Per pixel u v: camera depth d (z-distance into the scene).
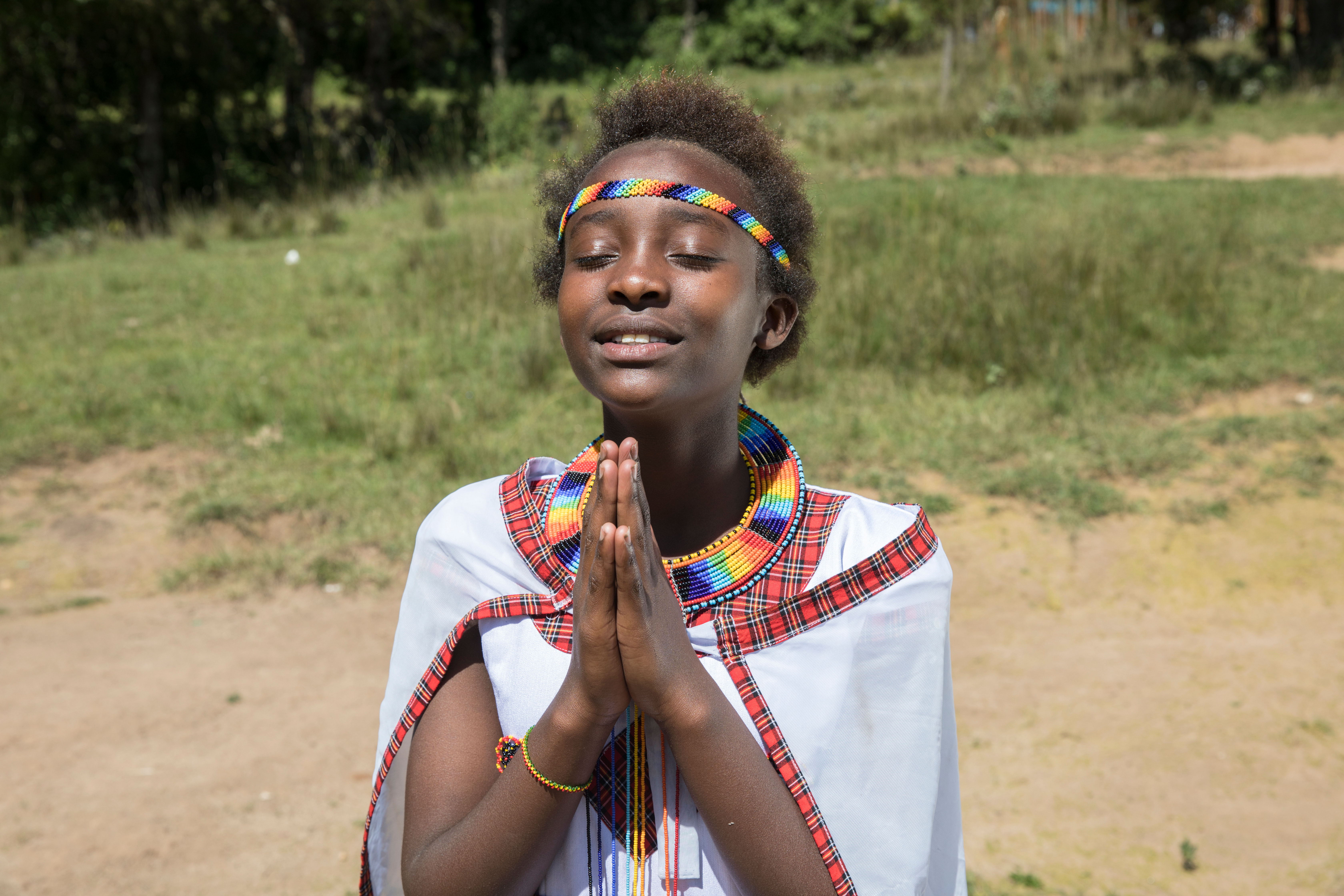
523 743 0.99
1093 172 13.85
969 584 5.24
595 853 1.05
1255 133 15.05
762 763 0.99
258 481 6.38
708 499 1.11
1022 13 20.00
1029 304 7.90
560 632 1.09
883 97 19.98
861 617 1.09
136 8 15.39
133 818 3.81
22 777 4.04
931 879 1.19
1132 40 19.78
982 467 6.17
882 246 9.57
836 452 6.32
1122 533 5.53
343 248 12.00
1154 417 6.74
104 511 6.20
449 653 1.13
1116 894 3.33
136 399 7.56
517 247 10.16
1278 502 5.66
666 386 0.99
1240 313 8.12
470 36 20.67
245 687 4.66
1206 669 4.55
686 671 0.96
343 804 3.91
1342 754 3.97
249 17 17.78
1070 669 4.61
